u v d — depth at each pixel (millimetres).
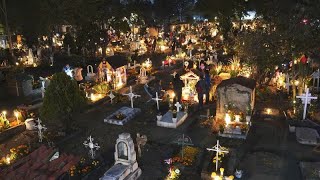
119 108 24750
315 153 16906
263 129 19969
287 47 23000
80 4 42719
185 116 22047
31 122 20688
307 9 22750
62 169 14633
